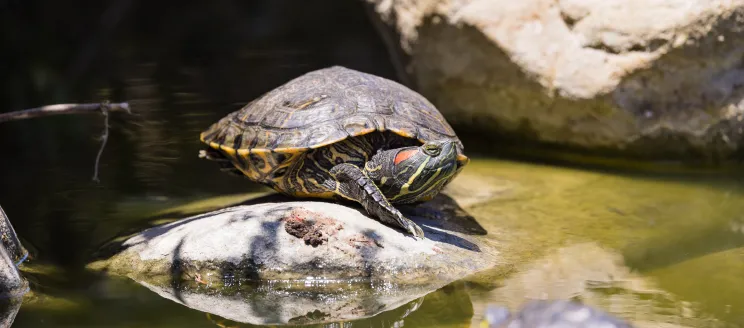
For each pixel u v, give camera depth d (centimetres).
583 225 705
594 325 396
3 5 1627
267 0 1894
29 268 599
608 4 853
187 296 556
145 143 934
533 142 955
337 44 1549
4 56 1442
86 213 716
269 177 652
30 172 838
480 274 582
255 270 575
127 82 1235
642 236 680
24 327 495
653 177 859
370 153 634
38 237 660
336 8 1872
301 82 696
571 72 869
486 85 946
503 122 962
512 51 902
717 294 545
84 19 1719
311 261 575
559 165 905
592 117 877
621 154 892
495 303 527
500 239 662
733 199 782
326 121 626
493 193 789
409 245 597
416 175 603
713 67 831
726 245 655
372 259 577
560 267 602
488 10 921
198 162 868
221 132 693
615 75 841
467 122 1003
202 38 1672
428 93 1021
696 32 809
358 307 536
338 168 614
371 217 622
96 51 1511
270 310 531
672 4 821
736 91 839
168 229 637
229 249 582
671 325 486
